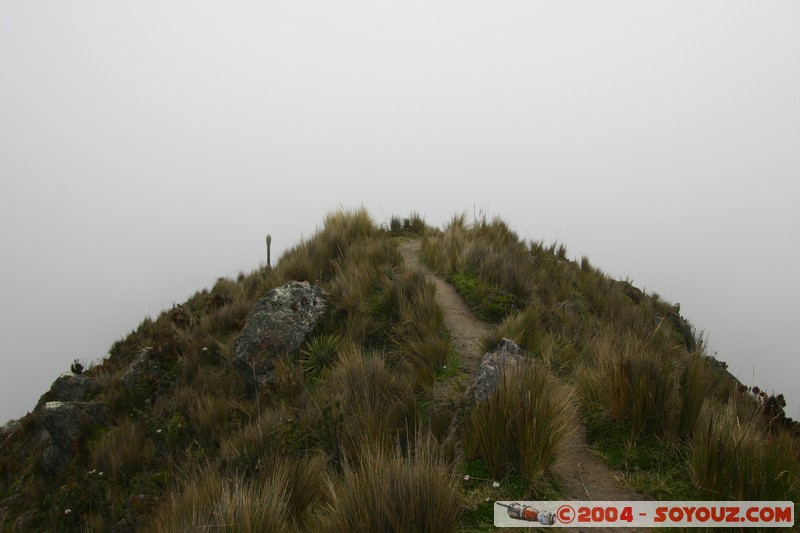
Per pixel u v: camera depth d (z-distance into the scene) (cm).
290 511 404
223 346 812
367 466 366
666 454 416
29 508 641
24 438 873
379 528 322
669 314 1127
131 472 605
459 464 410
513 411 404
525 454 390
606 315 908
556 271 1045
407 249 1152
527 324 698
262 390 672
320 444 503
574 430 457
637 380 448
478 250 982
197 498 409
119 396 789
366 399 534
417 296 790
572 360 629
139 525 489
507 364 526
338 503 351
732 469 354
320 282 943
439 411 532
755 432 420
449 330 736
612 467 411
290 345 731
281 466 439
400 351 690
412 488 332
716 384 628
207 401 661
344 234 1143
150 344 996
